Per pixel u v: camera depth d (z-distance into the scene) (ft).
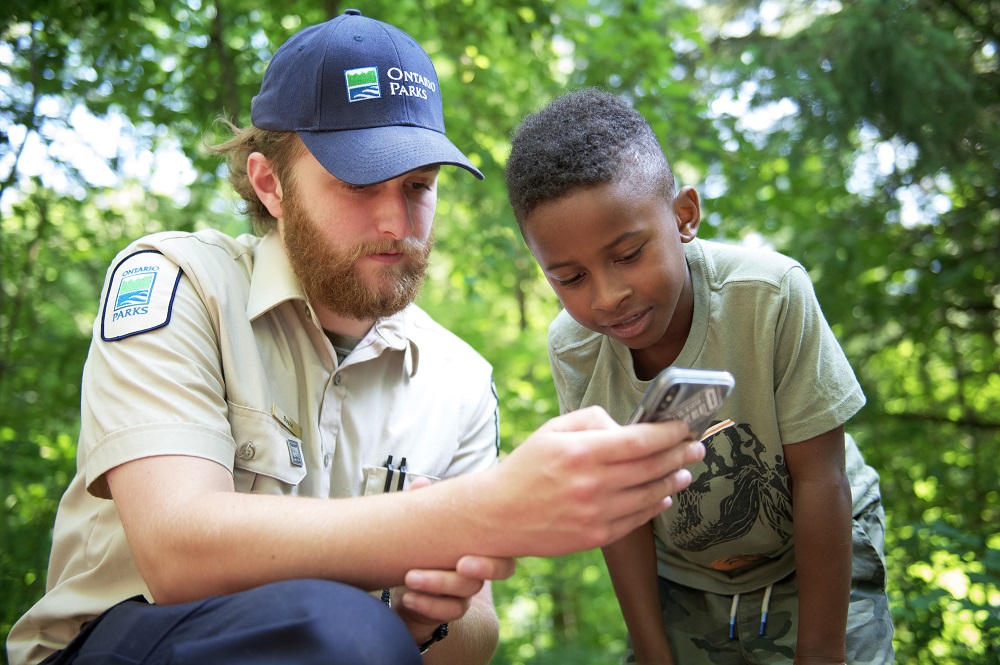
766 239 21.25
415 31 18.45
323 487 6.10
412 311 7.18
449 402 6.88
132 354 5.40
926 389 21.47
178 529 4.60
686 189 6.12
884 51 17.04
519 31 17.56
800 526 6.19
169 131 17.17
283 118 6.22
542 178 5.57
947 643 11.00
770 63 18.45
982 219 19.12
